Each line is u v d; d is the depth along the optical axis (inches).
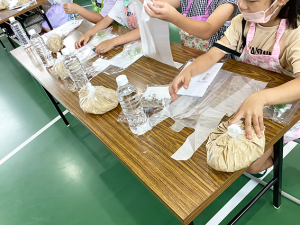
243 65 41.3
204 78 40.9
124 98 39.8
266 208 52.4
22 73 134.3
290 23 34.4
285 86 31.4
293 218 49.7
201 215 54.3
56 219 62.9
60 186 70.8
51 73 57.6
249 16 34.5
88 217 61.4
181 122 34.8
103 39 64.8
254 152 25.9
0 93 122.1
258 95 30.5
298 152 60.4
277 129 29.7
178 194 26.1
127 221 58.2
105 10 82.6
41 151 83.8
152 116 37.3
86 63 57.2
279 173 44.3
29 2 123.1
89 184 69.1
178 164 29.3
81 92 43.2
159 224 55.7
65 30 77.0
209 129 32.4
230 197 55.9
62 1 110.4
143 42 49.7
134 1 45.0
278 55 37.3
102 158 75.3
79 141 83.4
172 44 53.4
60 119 95.4
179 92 40.0
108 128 37.3
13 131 96.3
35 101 110.3
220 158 26.2
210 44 60.1
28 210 67.0
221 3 49.9
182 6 61.2
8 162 83.2
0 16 115.3
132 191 64.2
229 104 35.0
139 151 32.3
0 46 171.3
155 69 47.9
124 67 51.3
